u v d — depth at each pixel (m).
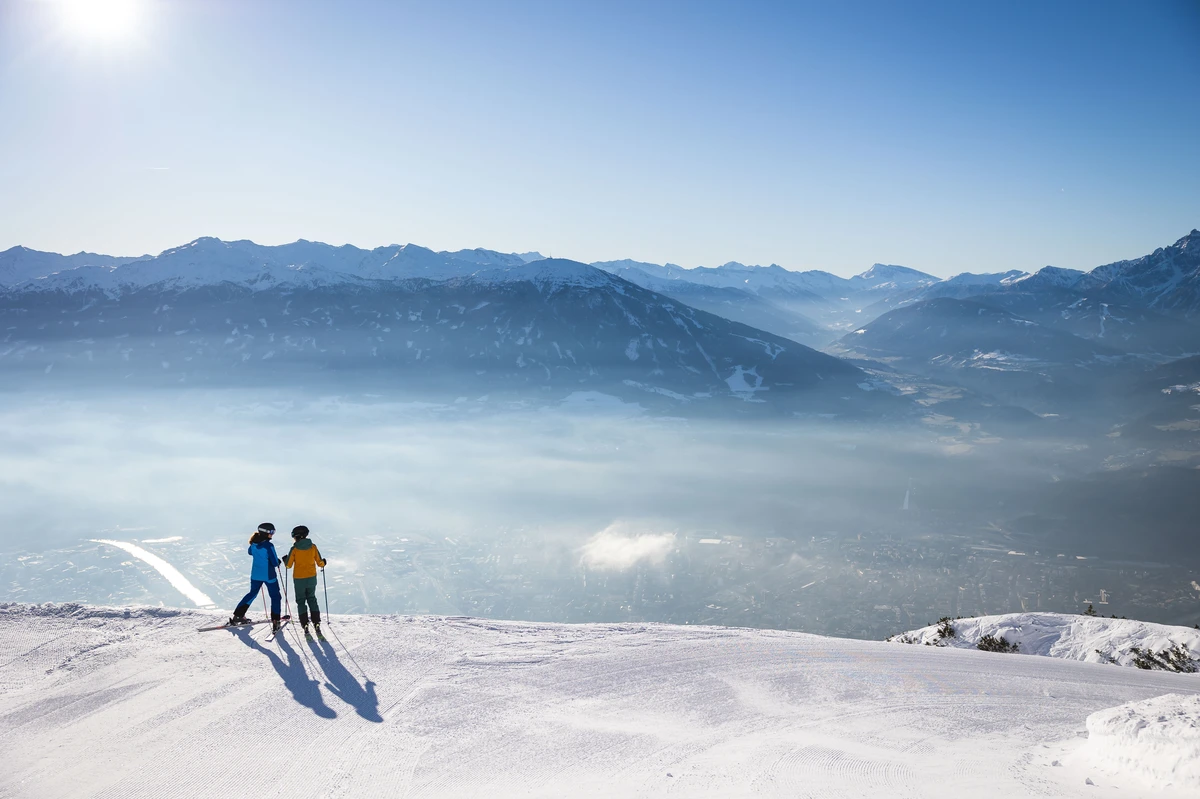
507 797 8.08
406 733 9.84
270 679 11.66
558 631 15.39
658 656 13.87
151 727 9.79
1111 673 14.68
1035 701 12.38
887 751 9.75
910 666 14.13
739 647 14.77
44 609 14.91
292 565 13.84
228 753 9.08
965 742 10.26
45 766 8.66
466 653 13.45
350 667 12.36
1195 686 13.85
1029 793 8.13
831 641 15.91
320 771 8.66
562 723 10.42
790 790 8.28
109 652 12.66
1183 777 7.78
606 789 8.30
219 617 14.98
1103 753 9.23
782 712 11.28
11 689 10.98
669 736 10.11
